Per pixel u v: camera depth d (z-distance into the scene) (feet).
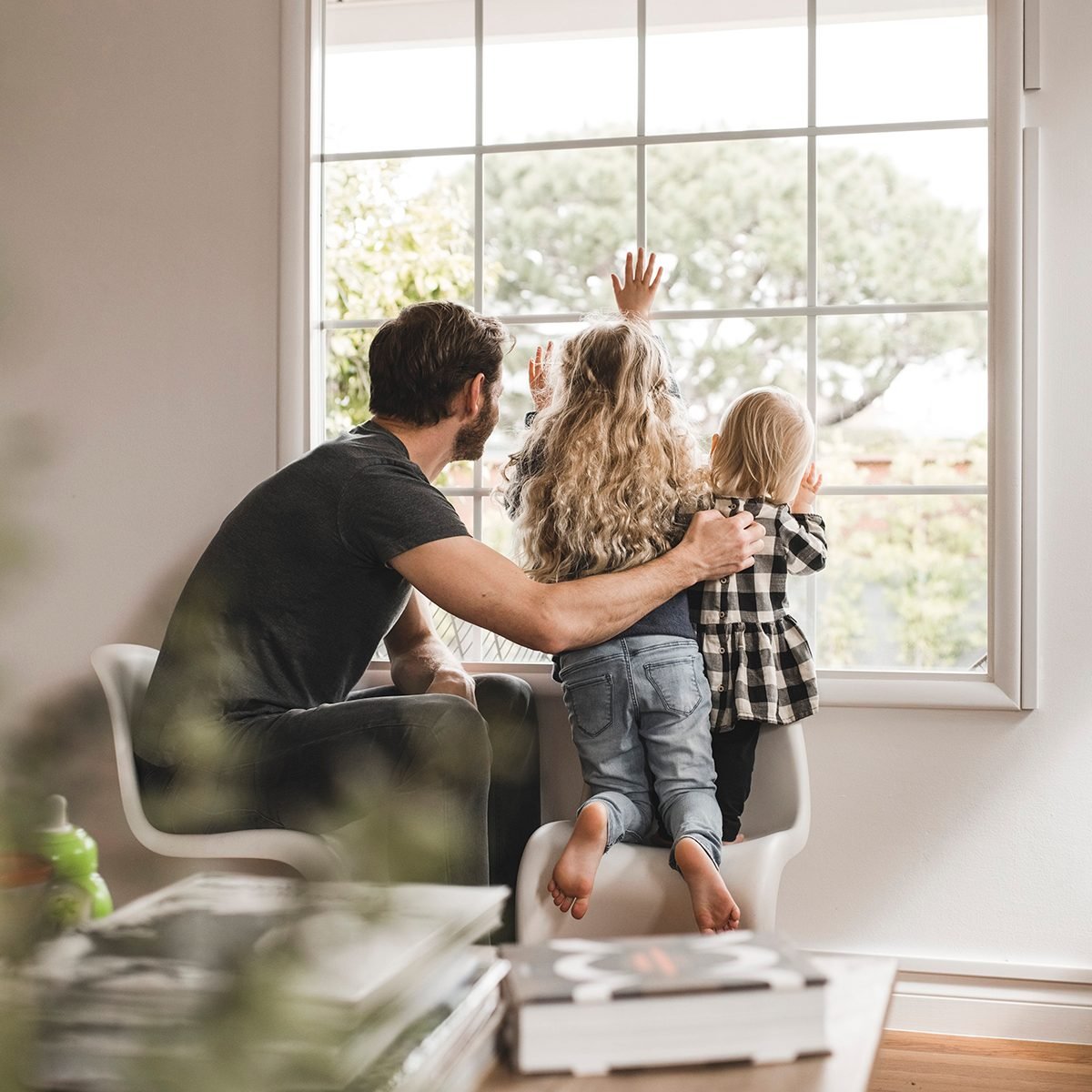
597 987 2.96
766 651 6.89
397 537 6.34
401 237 14.97
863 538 20.38
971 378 18.13
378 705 6.18
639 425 7.04
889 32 17.43
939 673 7.96
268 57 8.80
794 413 7.16
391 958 2.66
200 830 6.31
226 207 8.86
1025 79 7.77
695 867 5.94
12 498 0.92
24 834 1.09
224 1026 1.45
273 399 8.78
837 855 8.06
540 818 8.20
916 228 21.84
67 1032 2.12
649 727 6.66
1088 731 7.74
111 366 9.04
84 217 9.09
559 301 23.99
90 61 9.07
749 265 23.04
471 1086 2.85
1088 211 7.71
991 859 7.87
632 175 23.58
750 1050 2.99
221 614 6.38
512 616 6.26
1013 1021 7.79
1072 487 7.73
